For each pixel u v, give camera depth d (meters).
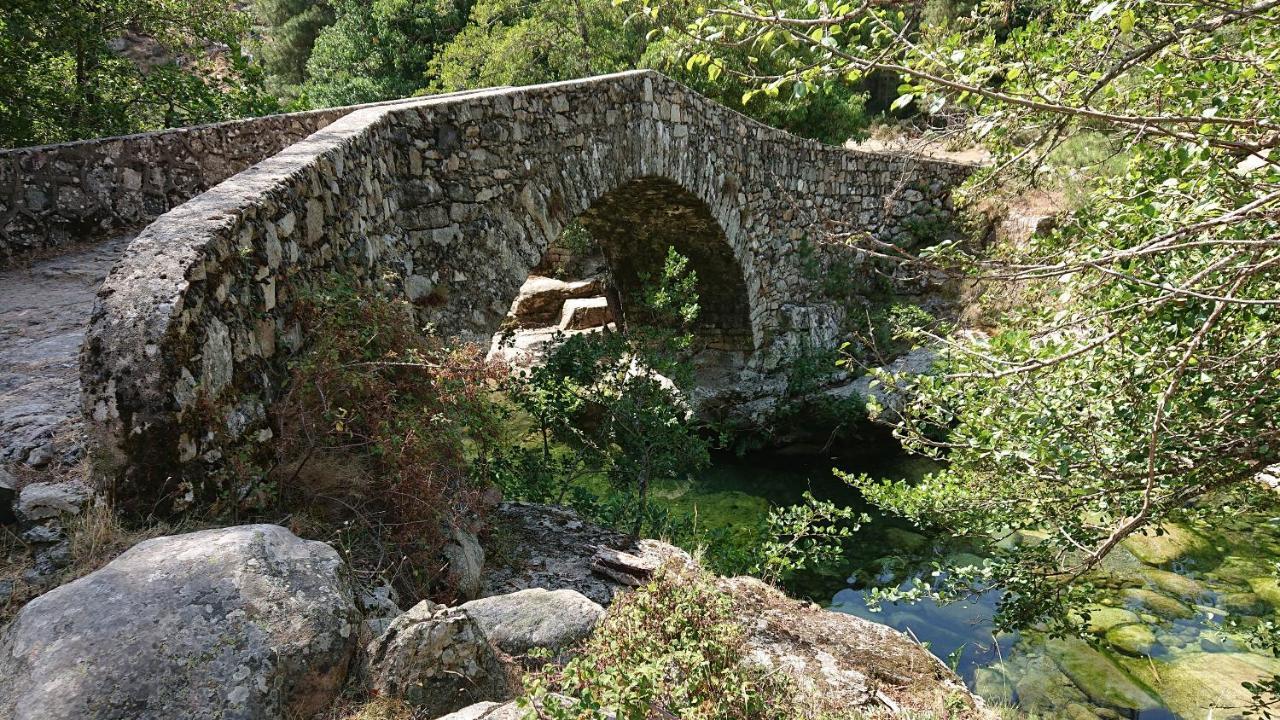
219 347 2.84
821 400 11.21
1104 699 5.31
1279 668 5.44
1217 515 4.55
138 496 2.52
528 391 6.86
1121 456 3.30
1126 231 3.06
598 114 7.46
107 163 6.25
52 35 9.35
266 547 2.29
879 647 3.89
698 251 11.24
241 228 3.10
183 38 11.17
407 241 5.16
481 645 2.39
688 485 9.98
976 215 13.60
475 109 5.78
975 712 3.44
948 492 4.62
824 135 16.73
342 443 3.46
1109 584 6.63
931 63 2.38
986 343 3.01
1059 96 2.39
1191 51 2.58
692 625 2.63
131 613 1.99
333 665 2.16
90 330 2.56
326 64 23.73
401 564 3.11
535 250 6.57
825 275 13.20
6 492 2.53
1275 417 3.03
